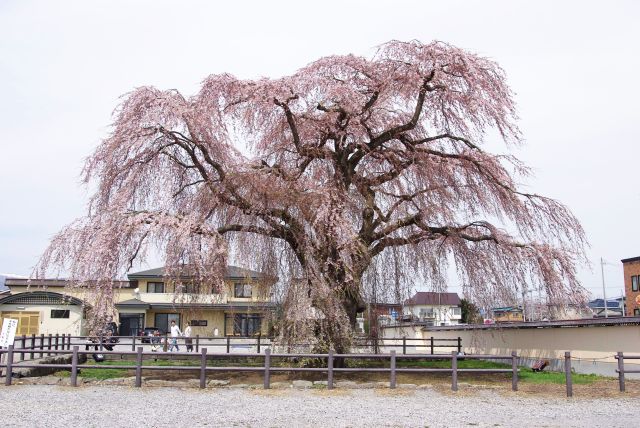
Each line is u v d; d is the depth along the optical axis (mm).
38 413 9727
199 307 16750
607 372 15430
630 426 8992
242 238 15500
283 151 16391
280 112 15461
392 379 12922
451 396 12133
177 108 13789
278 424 9039
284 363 15289
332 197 14055
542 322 17562
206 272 13016
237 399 11492
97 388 12750
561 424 9156
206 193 15125
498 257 15773
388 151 15766
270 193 14312
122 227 12734
